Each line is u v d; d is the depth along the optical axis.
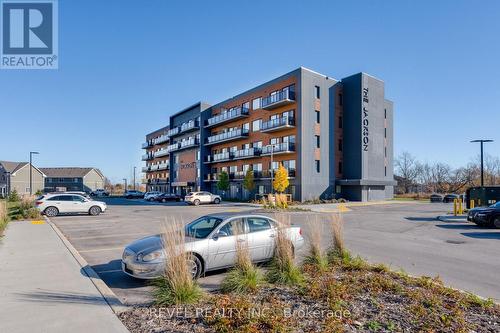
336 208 29.86
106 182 122.38
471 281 6.72
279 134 41.44
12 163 80.56
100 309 4.77
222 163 52.44
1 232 12.79
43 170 96.00
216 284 6.42
